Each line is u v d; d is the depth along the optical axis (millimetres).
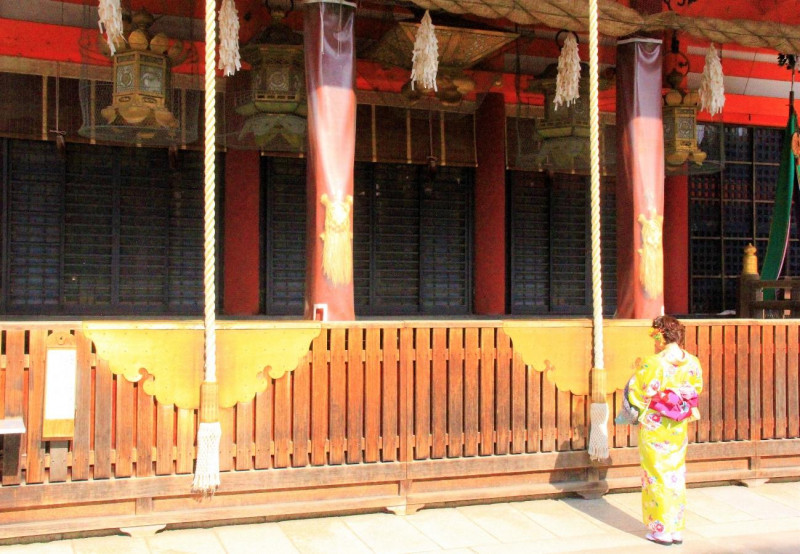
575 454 6012
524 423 5871
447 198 9477
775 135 10977
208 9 4859
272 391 5223
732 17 8117
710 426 6410
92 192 8219
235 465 5121
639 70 6988
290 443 5242
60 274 8078
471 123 9172
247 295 8586
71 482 4777
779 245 9211
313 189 5961
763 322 6609
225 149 8250
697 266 10672
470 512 5660
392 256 9273
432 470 5598
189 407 5012
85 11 7062
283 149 7750
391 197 9281
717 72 7281
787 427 6691
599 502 5973
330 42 5953
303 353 5277
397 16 7492
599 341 5895
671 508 5141
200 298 8578
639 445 5336
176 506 5035
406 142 8867
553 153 8477
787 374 6688
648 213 6973
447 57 7598
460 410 5688
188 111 7320
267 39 7059
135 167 8375
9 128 7531
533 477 5941
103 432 4844
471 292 9539
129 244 8336
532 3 6355
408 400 5555
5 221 7895
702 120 9742
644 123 6992
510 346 5844
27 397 4723
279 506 5219
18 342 4688
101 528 4836
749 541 5234
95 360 4840
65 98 7676
